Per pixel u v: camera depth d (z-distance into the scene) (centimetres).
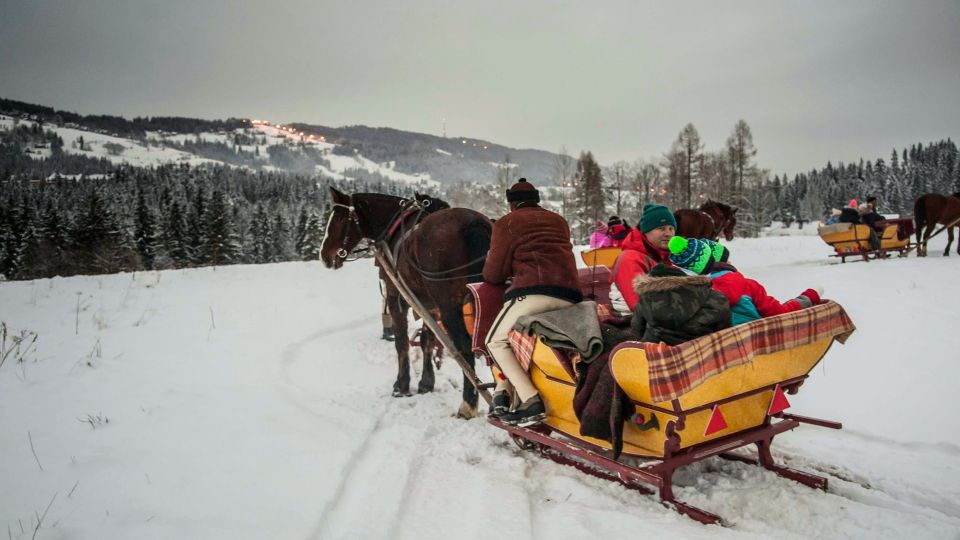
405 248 688
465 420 609
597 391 429
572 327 450
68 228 5103
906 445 498
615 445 407
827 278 1310
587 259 1094
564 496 440
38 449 502
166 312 1122
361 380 778
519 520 399
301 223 7762
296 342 971
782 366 421
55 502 414
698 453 407
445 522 404
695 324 391
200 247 6278
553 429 505
